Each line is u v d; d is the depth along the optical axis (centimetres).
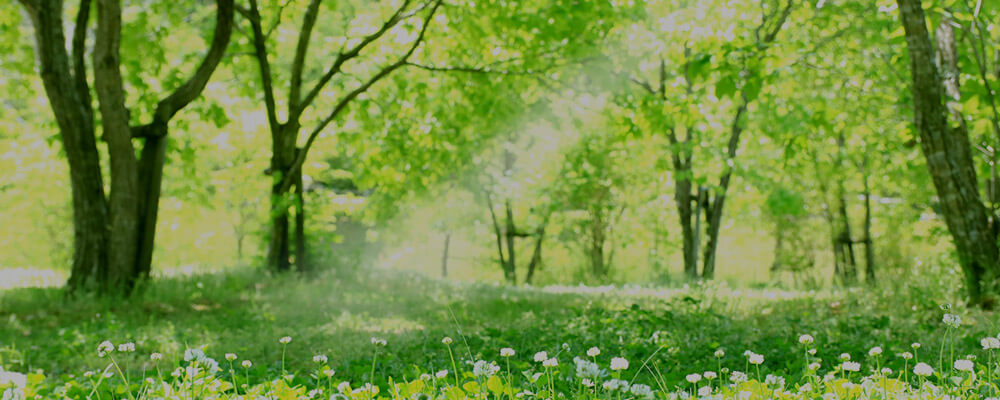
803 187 2677
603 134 2581
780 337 729
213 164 2983
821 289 1408
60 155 1395
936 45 1020
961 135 1016
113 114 1268
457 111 1786
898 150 1969
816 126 1062
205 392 409
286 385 431
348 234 3309
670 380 502
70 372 662
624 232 3084
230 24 1345
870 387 375
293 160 1705
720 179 2420
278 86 1786
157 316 1080
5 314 1047
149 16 1548
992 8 887
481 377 395
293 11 1694
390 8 1786
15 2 1465
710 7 1680
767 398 379
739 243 3434
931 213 2706
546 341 728
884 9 980
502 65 1650
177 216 3203
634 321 838
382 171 1934
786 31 1695
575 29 1432
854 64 1441
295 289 1461
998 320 716
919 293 904
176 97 1342
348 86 1884
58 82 1238
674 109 1460
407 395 403
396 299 1330
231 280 1503
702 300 1031
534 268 3344
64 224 3195
